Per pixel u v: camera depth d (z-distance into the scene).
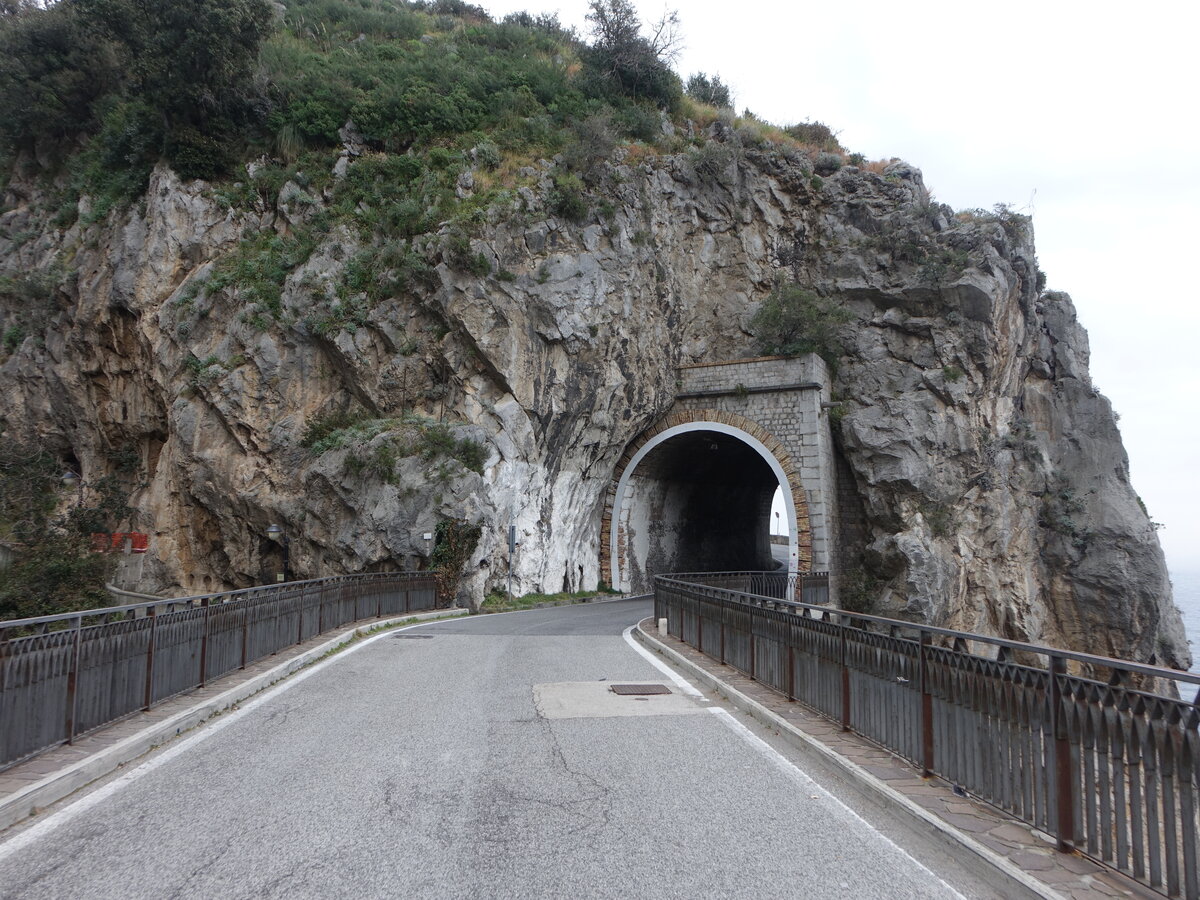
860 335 32.84
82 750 6.09
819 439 29.67
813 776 6.00
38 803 5.09
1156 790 3.77
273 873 4.11
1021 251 34.44
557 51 36.66
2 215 34.09
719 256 34.28
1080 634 34.25
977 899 3.91
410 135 28.64
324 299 25.28
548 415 25.58
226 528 25.06
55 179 33.88
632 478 31.78
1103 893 3.79
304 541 23.61
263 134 28.62
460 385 24.72
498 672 10.75
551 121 29.94
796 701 8.26
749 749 6.77
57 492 27.31
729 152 33.91
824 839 4.70
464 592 22.38
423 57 32.19
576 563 29.19
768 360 30.58
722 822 4.96
